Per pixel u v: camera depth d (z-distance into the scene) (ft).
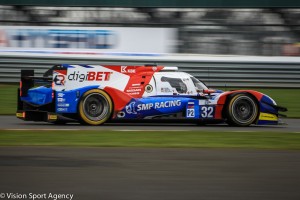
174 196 38.73
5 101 122.42
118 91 85.71
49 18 150.71
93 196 38.19
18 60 147.23
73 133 74.13
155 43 149.69
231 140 69.51
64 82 84.99
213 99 88.53
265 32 149.07
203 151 59.16
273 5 149.38
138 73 87.45
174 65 148.46
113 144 63.67
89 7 150.20
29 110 85.51
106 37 149.79
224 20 149.69
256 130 83.51
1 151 57.31
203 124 92.63
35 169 47.70
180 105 87.40
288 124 95.20
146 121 88.33
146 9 150.10
